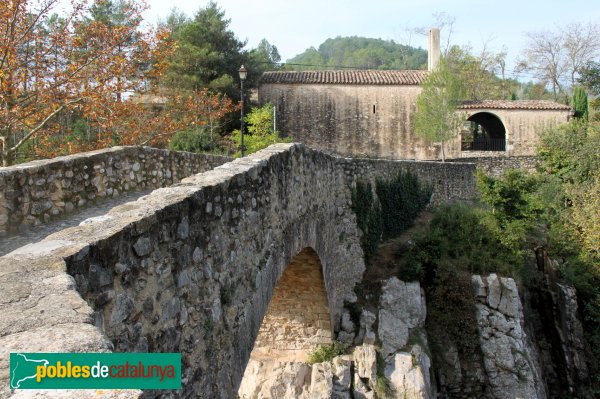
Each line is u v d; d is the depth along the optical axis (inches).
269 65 1702.8
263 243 234.5
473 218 663.8
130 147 319.6
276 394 435.8
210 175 193.0
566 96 1599.4
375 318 516.7
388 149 1117.1
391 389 453.4
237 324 195.6
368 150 1112.8
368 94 1117.1
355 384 449.1
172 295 141.9
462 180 861.8
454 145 1129.4
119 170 305.0
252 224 217.9
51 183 234.4
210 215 170.7
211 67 999.6
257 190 225.6
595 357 618.8
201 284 162.4
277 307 455.8
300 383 443.2
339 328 494.3
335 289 474.0
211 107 832.9
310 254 372.5
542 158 997.2
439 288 565.0
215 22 1048.2
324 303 443.5
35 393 66.6
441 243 610.9
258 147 823.1
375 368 461.4
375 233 597.6
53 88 435.2
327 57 3804.1
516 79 1967.3
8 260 100.1
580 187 781.3
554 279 667.4
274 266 253.1
